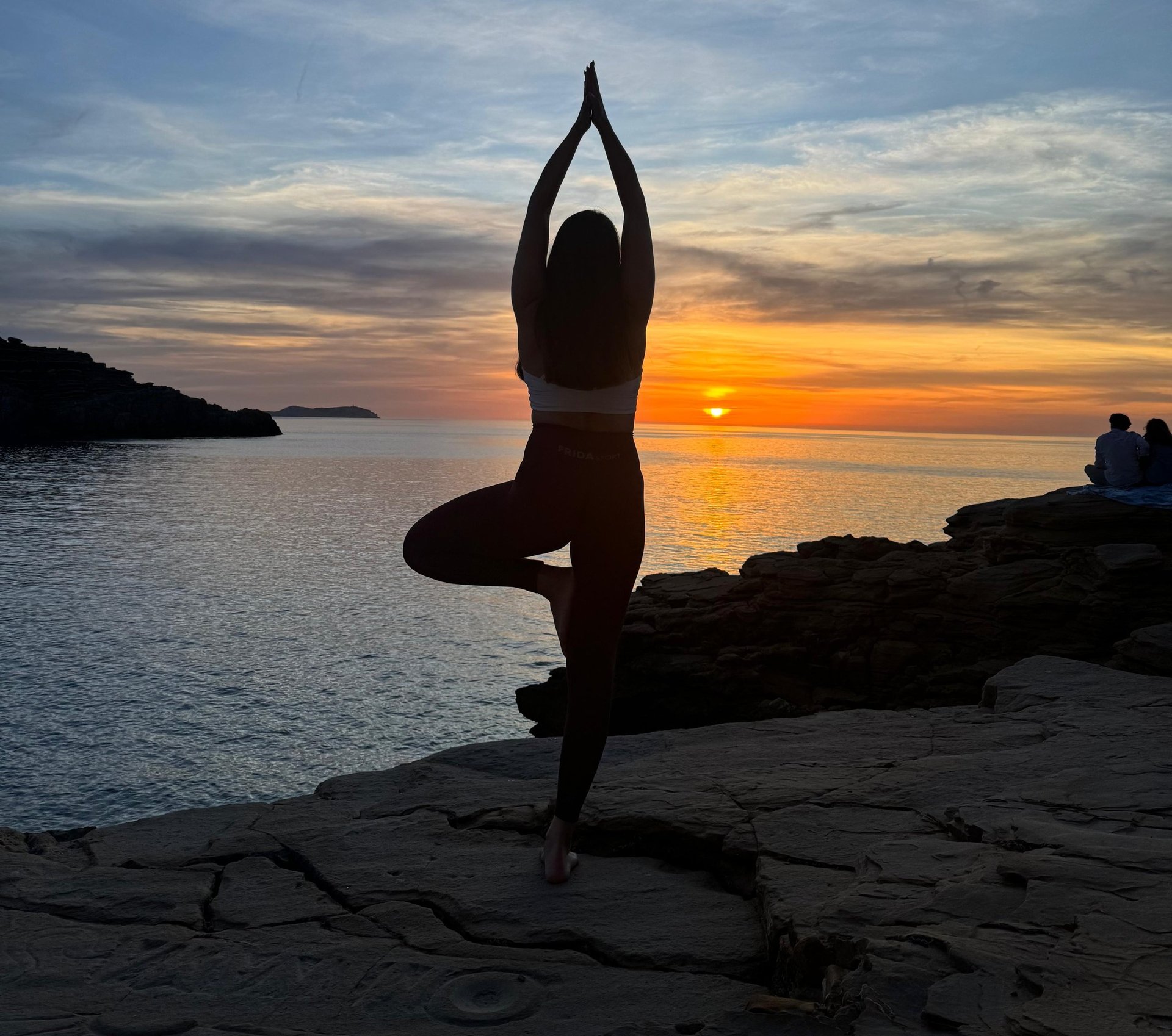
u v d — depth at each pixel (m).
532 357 2.65
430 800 3.83
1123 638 15.57
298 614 77.12
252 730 45.38
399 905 2.79
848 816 3.18
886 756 4.00
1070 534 16.88
